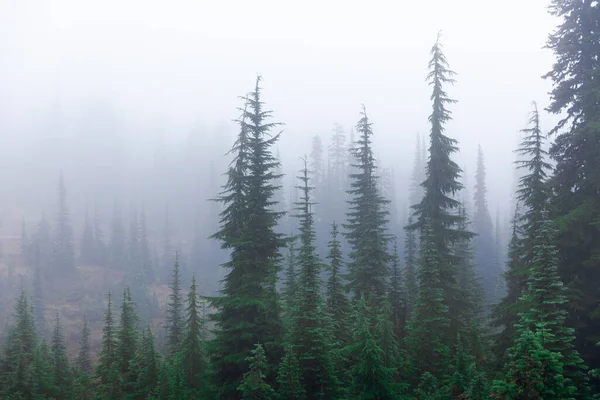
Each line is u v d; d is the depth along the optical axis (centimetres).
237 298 1791
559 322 1152
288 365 1363
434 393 1367
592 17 1648
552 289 1223
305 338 1467
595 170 1532
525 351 959
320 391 1406
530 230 1800
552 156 1831
